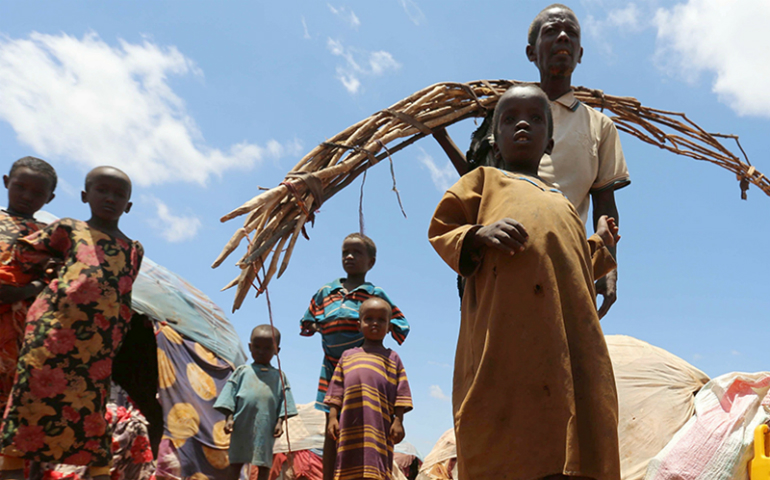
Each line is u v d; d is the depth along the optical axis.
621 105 4.98
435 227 2.72
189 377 6.82
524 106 2.88
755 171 5.16
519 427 2.27
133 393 7.07
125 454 6.15
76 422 3.37
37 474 4.60
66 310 3.43
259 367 6.38
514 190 2.62
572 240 2.51
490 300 2.47
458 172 4.21
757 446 4.43
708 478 4.54
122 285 3.68
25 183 4.25
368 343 4.84
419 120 3.88
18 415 3.27
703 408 5.16
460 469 2.40
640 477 5.23
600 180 4.07
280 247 3.13
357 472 4.30
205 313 7.54
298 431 8.73
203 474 6.51
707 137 5.12
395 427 4.59
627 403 5.68
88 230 3.68
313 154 3.48
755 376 4.89
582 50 4.20
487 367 2.36
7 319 3.84
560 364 2.28
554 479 2.21
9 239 4.03
